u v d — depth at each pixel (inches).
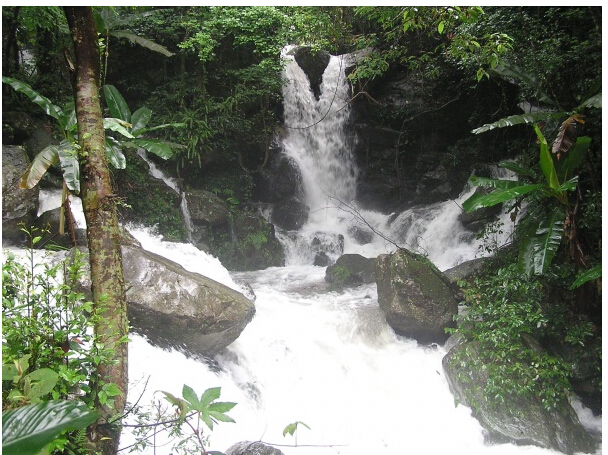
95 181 106.3
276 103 491.2
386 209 496.7
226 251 394.6
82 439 91.9
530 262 223.6
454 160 481.1
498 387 223.1
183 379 194.5
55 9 346.3
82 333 100.9
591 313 257.9
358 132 509.7
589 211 252.5
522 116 232.5
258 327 256.1
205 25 417.7
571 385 245.8
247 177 458.3
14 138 329.1
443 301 270.5
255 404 215.0
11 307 94.8
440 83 488.4
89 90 109.2
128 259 208.5
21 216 257.8
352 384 245.3
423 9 268.8
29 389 83.7
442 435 221.3
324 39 433.1
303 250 430.3
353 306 293.1
